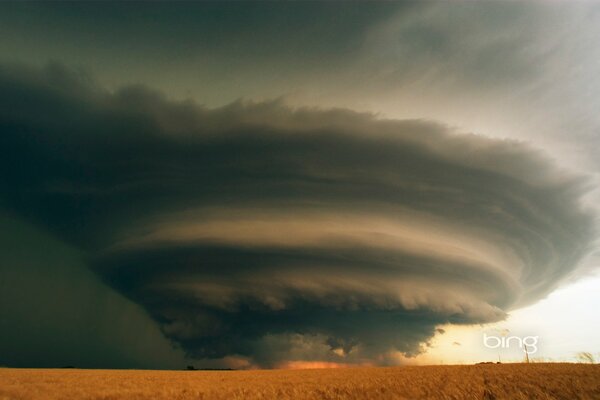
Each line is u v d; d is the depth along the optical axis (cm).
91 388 2939
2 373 4684
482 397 2489
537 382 2759
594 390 2480
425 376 3312
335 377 3706
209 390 2725
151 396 2536
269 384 3167
